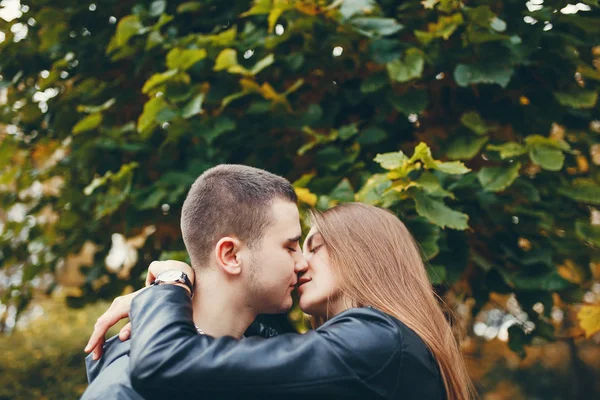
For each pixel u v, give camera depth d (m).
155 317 1.43
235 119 2.83
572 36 2.59
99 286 3.55
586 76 2.65
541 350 9.21
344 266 1.79
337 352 1.42
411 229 2.34
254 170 1.63
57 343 6.57
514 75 2.70
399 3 2.89
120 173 2.64
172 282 1.56
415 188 2.21
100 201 2.95
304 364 1.39
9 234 3.71
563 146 2.35
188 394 1.33
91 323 7.07
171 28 2.87
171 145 2.85
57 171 3.42
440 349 1.66
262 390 1.35
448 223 2.14
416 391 1.49
